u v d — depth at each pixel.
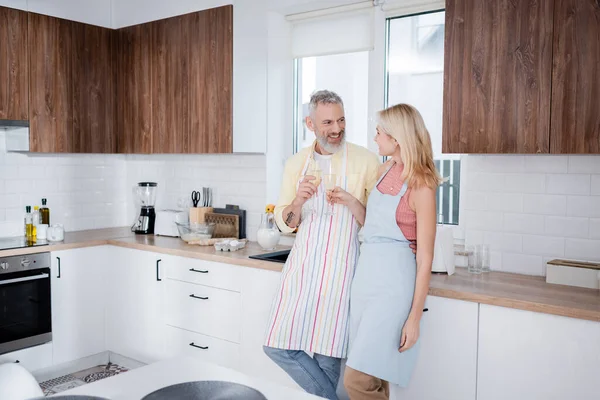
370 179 2.75
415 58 3.53
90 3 4.50
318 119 2.65
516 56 2.65
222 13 3.77
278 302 2.74
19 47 3.88
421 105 3.53
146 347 3.97
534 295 2.52
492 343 2.51
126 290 4.08
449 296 2.61
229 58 3.75
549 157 2.94
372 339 2.39
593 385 2.28
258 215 4.09
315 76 3.98
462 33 2.79
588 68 2.48
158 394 1.55
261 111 3.94
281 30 3.97
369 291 2.45
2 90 3.79
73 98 4.20
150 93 4.25
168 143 4.15
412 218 2.44
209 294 3.56
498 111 2.71
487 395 2.54
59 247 3.89
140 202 4.69
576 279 2.71
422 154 2.38
